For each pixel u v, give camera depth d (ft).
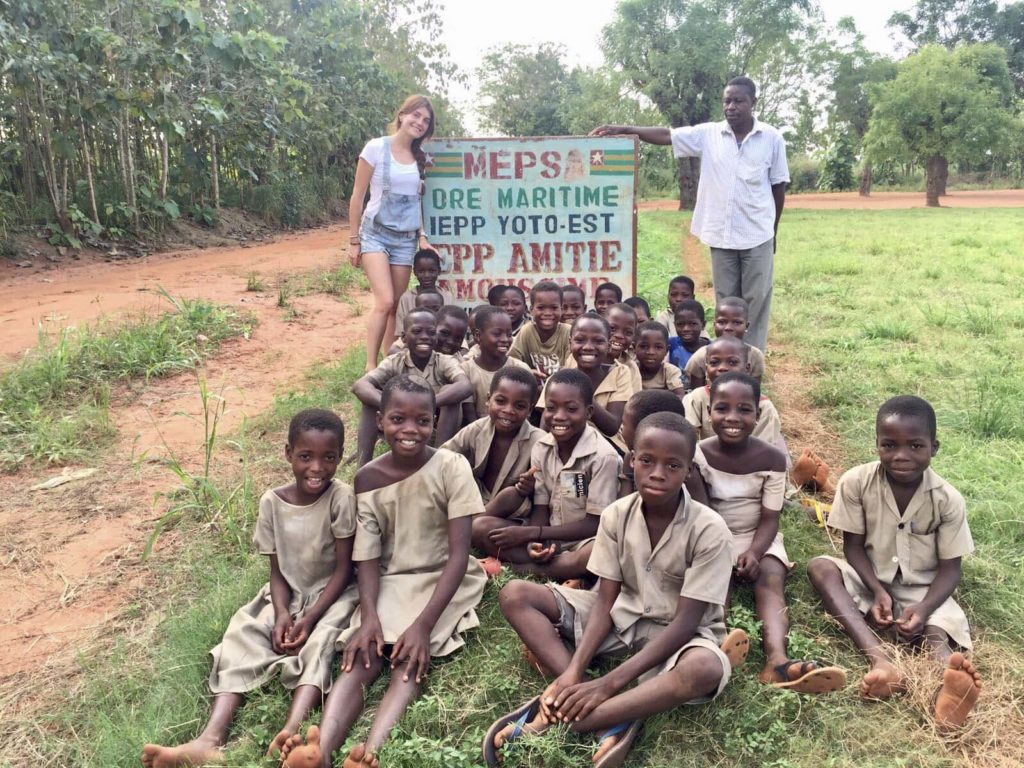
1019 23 206.28
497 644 10.41
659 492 9.28
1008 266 42.73
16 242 40.52
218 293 33.22
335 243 57.93
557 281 21.90
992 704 9.13
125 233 47.85
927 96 110.22
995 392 20.10
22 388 19.80
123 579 12.38
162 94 44.45
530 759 8.38
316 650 9.73
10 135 44.04
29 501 14.88
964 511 10.64
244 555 12.64
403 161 20.24
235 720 9.33
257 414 19.48
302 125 63.00
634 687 9.25
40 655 10.62
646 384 17.07
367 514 10.94
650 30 108.47
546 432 13.51
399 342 17.67
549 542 12.46
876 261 46.09
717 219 19.76
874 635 10.22
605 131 21.17
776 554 11.50
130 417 19.19
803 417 19.56
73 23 41.14
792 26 109.81
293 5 71.15
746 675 9.69
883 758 8.39
